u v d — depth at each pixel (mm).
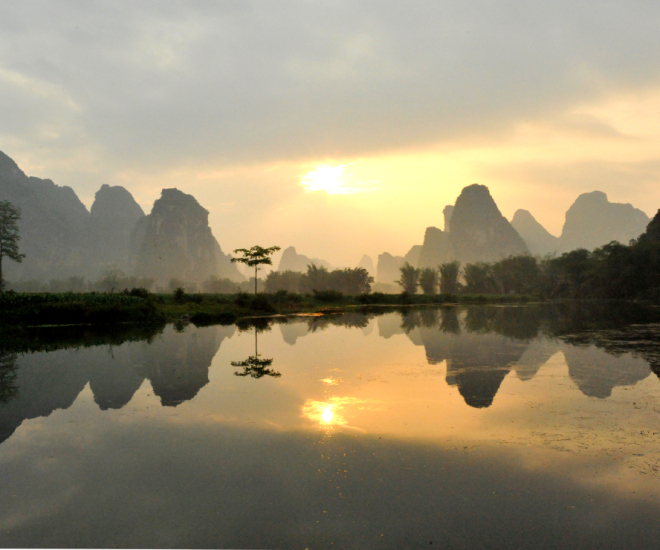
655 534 4121
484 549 3896
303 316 35219
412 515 4453
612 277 66562
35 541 4129
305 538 4086
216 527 4297
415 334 20719
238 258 45531
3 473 5598
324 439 6617
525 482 5168
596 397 8867
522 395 9039
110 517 4527
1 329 23203
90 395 9484
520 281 89125
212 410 8219
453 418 7551
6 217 56188
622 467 5578
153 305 28500
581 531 4176
